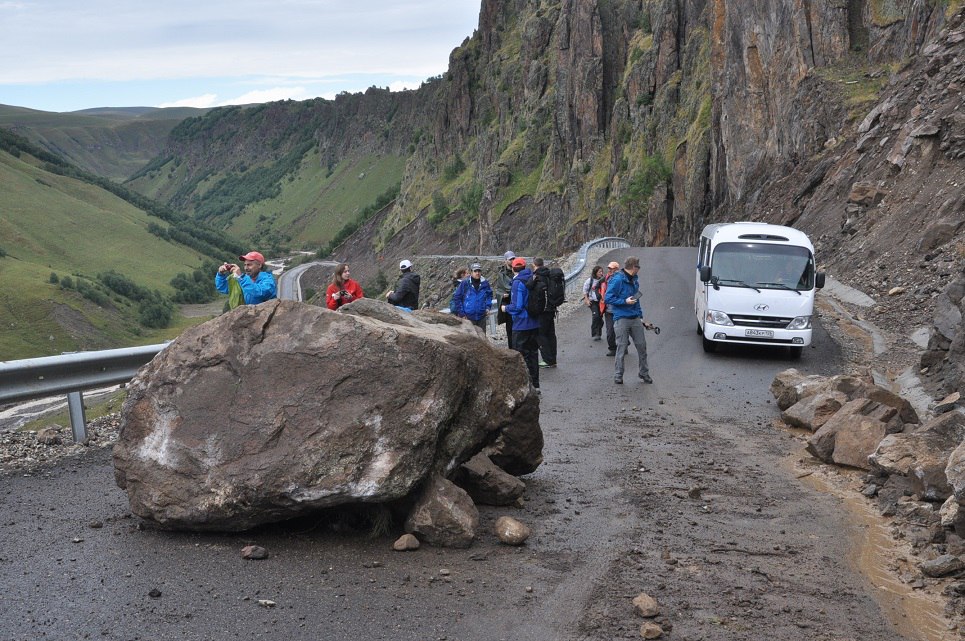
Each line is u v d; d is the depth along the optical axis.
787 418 11.62
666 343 19.77
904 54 47.22
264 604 5.24
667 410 12.61
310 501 6.17
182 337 6.80
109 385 10.24
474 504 7.24
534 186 165.25
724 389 14.40
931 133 27.22
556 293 16.17
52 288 176.00
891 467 8.16
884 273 24.06
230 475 6.24
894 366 16.25
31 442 9.74
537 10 194.00
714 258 18.42
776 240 18.59
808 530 7.16
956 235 23.08
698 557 6.39
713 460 9.54
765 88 62.22
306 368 6.43
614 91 142.12
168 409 6.56
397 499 6.51
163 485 6.42
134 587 5.48
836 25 53.38
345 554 6.20
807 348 18.69
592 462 9.34
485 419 7.21
